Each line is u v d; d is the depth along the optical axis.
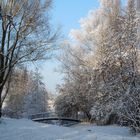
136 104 22.28
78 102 38.78
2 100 27.42
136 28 24.58
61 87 41.06
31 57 26.34
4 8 25.08
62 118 38.34
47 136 16.84
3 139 16.78
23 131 18.34
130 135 21.44
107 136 16.69
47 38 26.61
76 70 38.81
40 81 48.81
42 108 57.91
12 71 27.17
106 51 24.98
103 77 25.23
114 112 24.25
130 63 23.67
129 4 28.98
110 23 32.03
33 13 25.73
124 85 23.47
